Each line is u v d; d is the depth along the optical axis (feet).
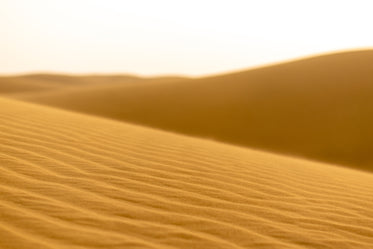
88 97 106.93
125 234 10.11
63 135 20.13
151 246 9.62
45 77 372.58
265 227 11.65
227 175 16.60
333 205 14.60
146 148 19.69
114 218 11.00
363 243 11.43
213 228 11.12
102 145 19.13
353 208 14.51
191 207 12.44
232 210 12.65
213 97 90.94
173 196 13.19
